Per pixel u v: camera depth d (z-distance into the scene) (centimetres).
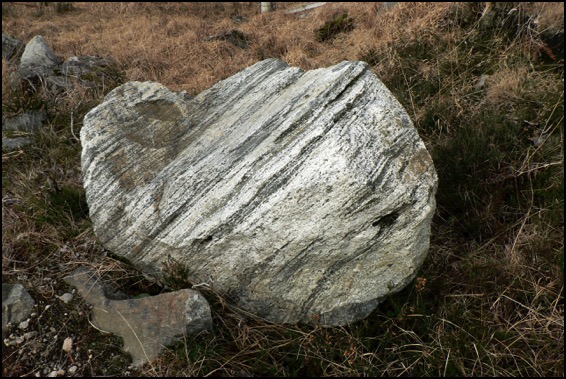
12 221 369
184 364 264
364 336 283
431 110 485
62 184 429
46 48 678
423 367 268
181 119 357
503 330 287
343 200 249
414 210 262
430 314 301
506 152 413
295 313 287
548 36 523
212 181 285
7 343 273
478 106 474
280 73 357
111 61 711
